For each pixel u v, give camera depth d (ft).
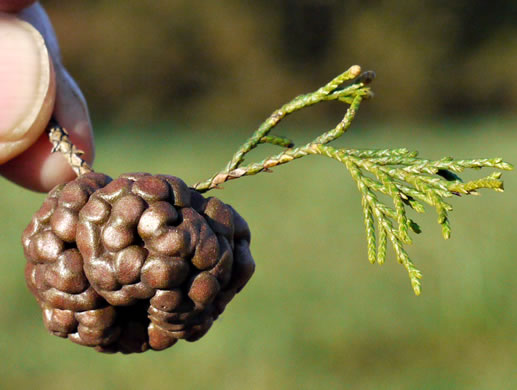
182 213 11.37
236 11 182.70
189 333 12.12
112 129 147.23
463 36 176.65
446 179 12.64
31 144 17.49
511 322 36.94
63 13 182.70
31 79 16.75
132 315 12.19
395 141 115.24
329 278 42.88
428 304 38.78
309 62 185.26
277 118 13.11
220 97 184.96
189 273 11.35
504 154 89.45
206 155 92.48
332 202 62.23
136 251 11.08
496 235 45.96
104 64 182.09
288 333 36.27
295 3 182.39
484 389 32.53
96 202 11.27
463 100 178.09
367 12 181.57
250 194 65.16
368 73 12.78
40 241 11.57
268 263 45.52
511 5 173.78
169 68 183.52
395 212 12.08
